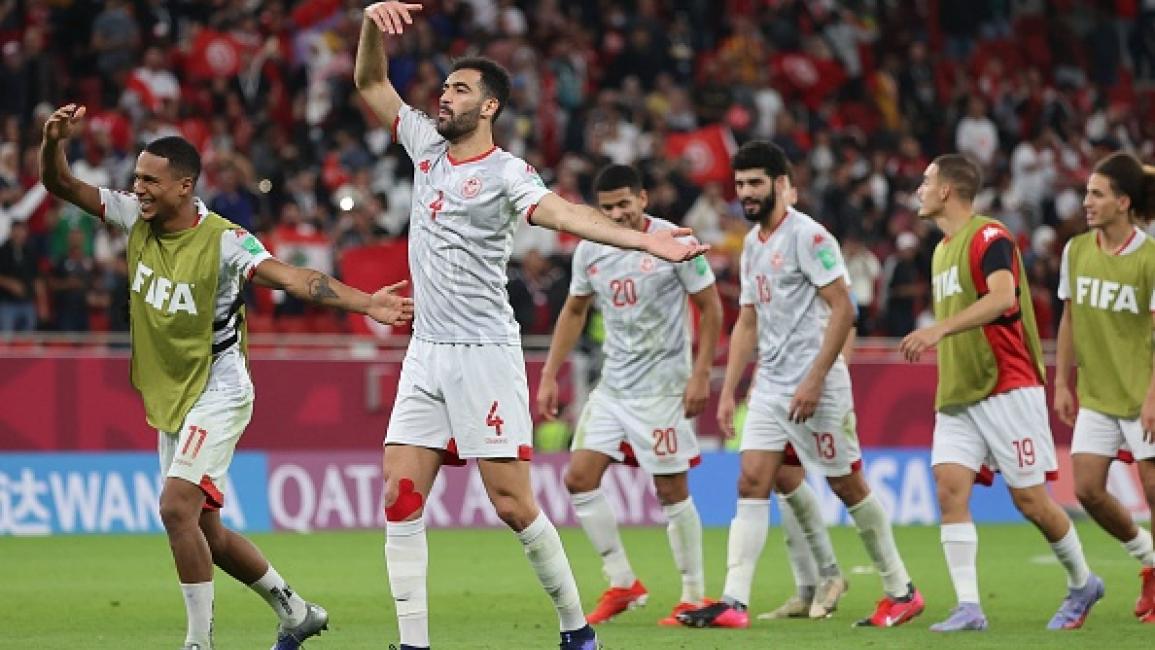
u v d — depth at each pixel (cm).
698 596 3578
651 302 3588
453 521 6006
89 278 6381
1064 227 8425
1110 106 10094
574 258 3681
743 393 6306
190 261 2636
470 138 2573
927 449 6494
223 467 2664
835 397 3406
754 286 3466
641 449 3575
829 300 3347
